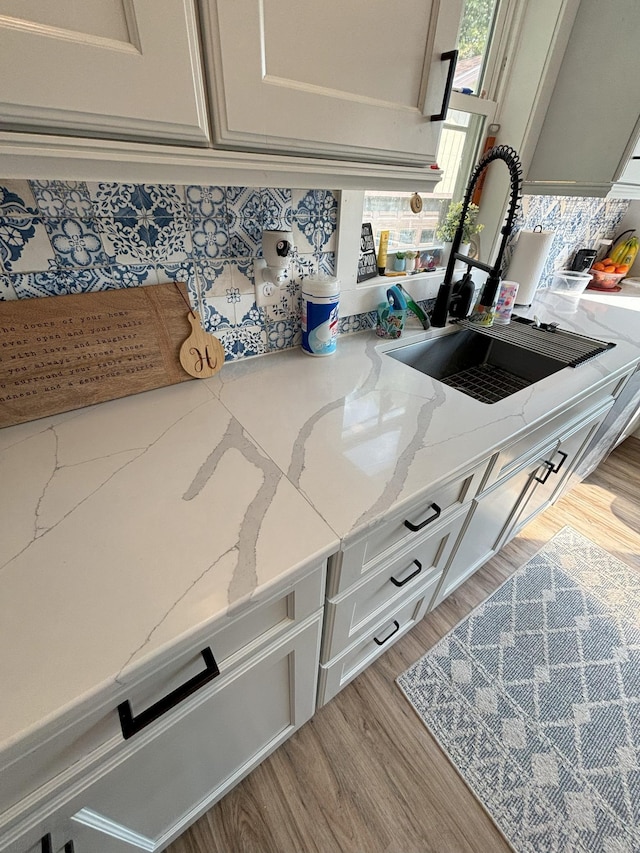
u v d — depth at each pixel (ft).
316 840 3.00
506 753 3.46
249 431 2.52
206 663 1.71
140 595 1.55
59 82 1.21
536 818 3.10
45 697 1.27
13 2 1.07
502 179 4.45
